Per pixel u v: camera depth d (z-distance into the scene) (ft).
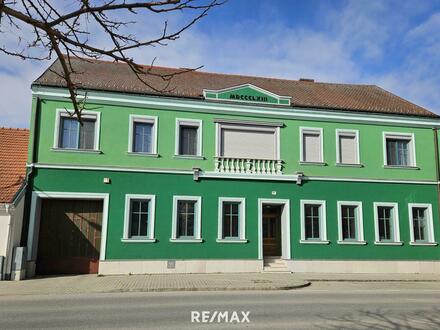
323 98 74.69
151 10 9.84
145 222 59.11
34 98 57.62
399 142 71.20
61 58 10.43
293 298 39.65
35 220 55.11
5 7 9.12
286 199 63.87
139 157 59.93
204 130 63.16
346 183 66.69
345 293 44.01
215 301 37.29
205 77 77.71
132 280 50.70
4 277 49.80
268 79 84.23
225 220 61.82
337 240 64.59
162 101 62.03
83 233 58.23
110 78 65.82
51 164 56.65
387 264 65.51
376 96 81.41
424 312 33.24
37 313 31.50
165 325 27.73
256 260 60.95
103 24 10.25
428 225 68.59
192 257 59.11
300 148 65.98
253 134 65.21
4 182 54.95
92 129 59.62
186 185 60.85
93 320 29.12
